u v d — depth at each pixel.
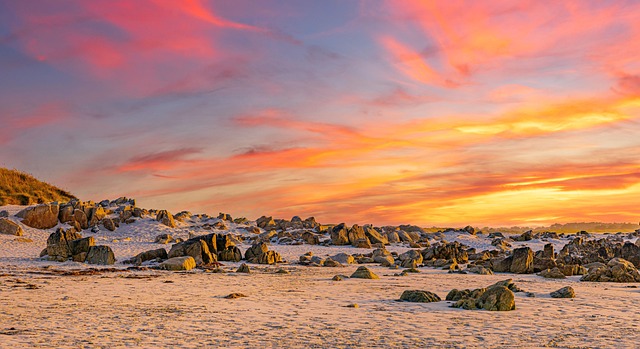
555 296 24.45
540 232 81.06
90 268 37.31
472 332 15.49
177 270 37.31
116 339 13.89
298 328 15.89
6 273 32.50
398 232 73.06
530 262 40.72
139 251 49.06
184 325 16.14
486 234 81.31
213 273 35.59
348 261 48.09
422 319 17.72
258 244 47.16
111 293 24.14
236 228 72.19
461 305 20.55
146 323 16.42
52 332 14.73
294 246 61.25
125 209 67.88
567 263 46.88
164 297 23.02
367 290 26.69
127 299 22.19
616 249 54.12
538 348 13.45
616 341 14.42
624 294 26.20
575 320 17.89
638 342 14.31
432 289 28.05
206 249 42.97
